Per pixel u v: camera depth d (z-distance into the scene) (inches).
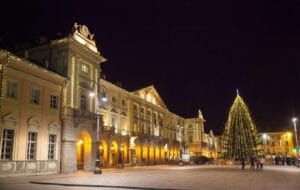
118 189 724.7
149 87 2733.8
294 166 2240.4
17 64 1219.9
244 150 2058.3
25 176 1165.7
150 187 730.2
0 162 1114.7
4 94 1162.0
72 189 718.5
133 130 2391.7
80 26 1646.2
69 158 1438.2
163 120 3053.6
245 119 2103.8
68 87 1491.1
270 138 4650.6
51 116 1385.3
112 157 2046.0
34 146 1285.7
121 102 2249.0
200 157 2787.9
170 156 3132.4
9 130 1181.1
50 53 1549.0
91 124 1622.8
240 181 900.0
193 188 705.0
